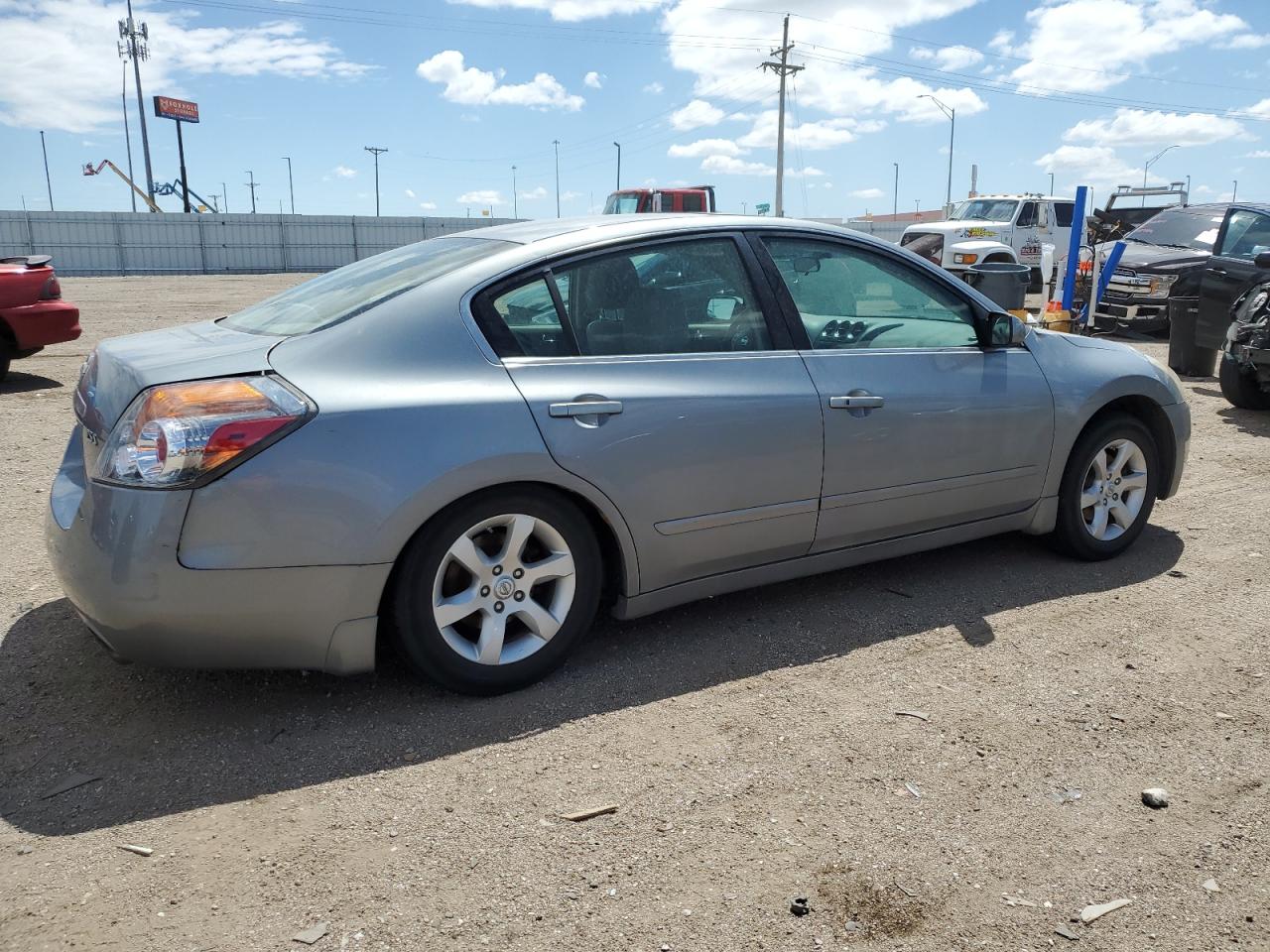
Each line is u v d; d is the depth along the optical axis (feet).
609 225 11.97
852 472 12.76
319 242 169.89
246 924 7.36
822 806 8.95
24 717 10.39
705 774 9.47
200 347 10.53
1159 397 15.66
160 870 7.97
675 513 11.54
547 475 10.51
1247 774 9.53
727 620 13.16
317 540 9.53
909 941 7.29
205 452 9.18
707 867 8.10
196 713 10.50
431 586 10.22
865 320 13.39
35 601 13.39
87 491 9.62
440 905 7.60
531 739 10.07
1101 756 9.85
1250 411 28.58
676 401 11.40
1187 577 14.83
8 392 28.99
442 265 11.43
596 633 12.72
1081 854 8.32
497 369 10.64
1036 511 14.79
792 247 12.95
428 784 9.23
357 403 9.78
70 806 8.84
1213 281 33.01
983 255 60.70
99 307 65.98
